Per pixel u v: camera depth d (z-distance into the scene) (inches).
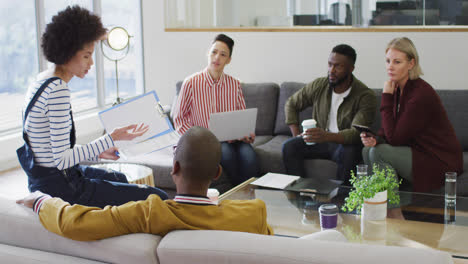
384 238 84.6
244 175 137.3
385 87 129.3
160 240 51.9
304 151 138.4
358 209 95.9
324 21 170.7
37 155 81.4
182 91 143.8
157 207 52.3
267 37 177.3
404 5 162.1
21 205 58.1
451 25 158.9
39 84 80.8
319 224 91.0
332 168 136.3
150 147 98.0
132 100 96.3
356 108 138.9
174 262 49.1
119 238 51.9
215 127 133.2
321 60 172.9
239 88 147.5
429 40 161.3
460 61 159.8
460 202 101.5
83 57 84.2
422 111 123.3
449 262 42.4
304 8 171.9
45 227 54.8
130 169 119.2
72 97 201.6
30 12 180.1
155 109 96.3
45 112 79.8
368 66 168.1
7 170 168.6
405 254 43.3
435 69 162.4
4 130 174.6
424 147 124.4
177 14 186.1
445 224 90.3
